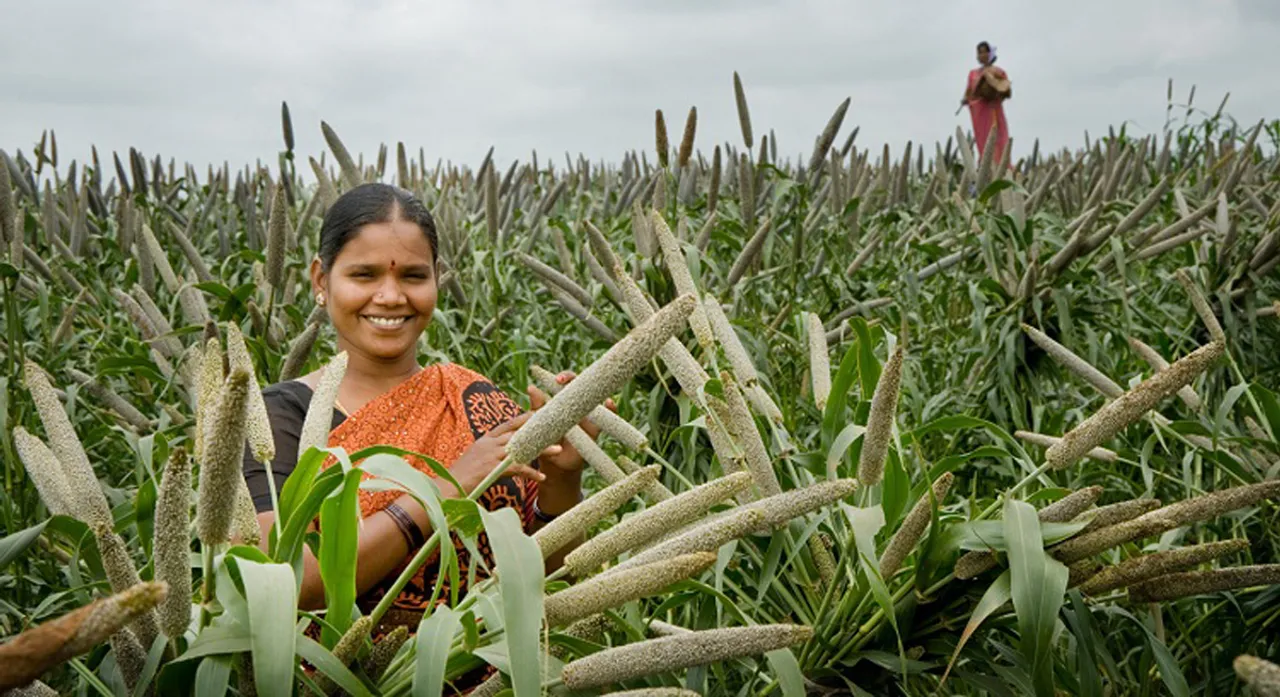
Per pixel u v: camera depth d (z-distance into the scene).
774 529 3.24
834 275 7.86
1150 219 10.55
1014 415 6.43
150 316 5.66
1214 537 5.03
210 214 11.08
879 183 11.70
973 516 3.42
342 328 3.92
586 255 6.07
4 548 2.69
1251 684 1.64
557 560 4.02
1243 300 6.86
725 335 3.86
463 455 3.45
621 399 5.66
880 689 3.34
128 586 2.30
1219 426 4.14
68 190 10.27
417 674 2.40
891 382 2.93
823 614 3.24
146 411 6.42
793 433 5.52
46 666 1.58
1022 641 2.82
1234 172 9.43
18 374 5.33
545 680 2.57
